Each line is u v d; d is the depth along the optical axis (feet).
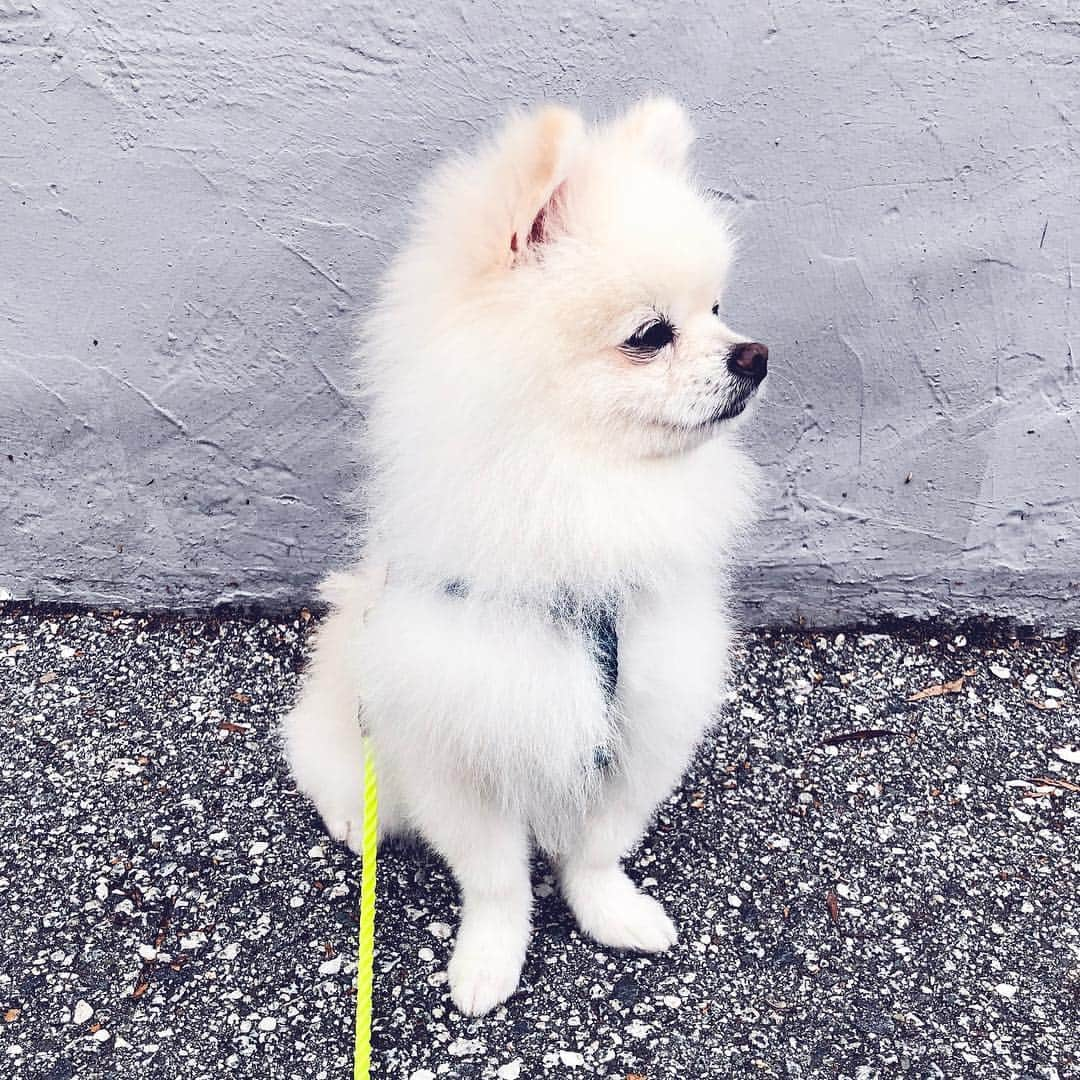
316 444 2.36
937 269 2.20
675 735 1.64
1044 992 1.70
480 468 1.42
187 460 2.38
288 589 2.51
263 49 2.03
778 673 2.39
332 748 1.86
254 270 2.20
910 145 2.11
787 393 2.31
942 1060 1.60
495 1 2.01
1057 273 2.20
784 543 2.45
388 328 1.53
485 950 1.70
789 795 2.08
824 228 2.17
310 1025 1.65
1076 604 2.49
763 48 2.04
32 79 2.04
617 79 2.08
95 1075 1.57
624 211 1.42
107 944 1.76
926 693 2.34
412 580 1.51
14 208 2.14
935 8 2.01
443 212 1.52
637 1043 1.62
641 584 1.51
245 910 1.83
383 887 1.87
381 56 2.05
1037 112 2.08
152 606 2.52
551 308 1.37
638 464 1.47
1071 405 2.31
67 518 2.43
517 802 1.61
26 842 1.95
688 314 1.45
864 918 1.83
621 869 1.90
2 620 2.47
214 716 2.24
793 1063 1.59
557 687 1.49
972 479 2.38
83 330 2.25
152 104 2.07
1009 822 2.02
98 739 2.18
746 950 1.77
